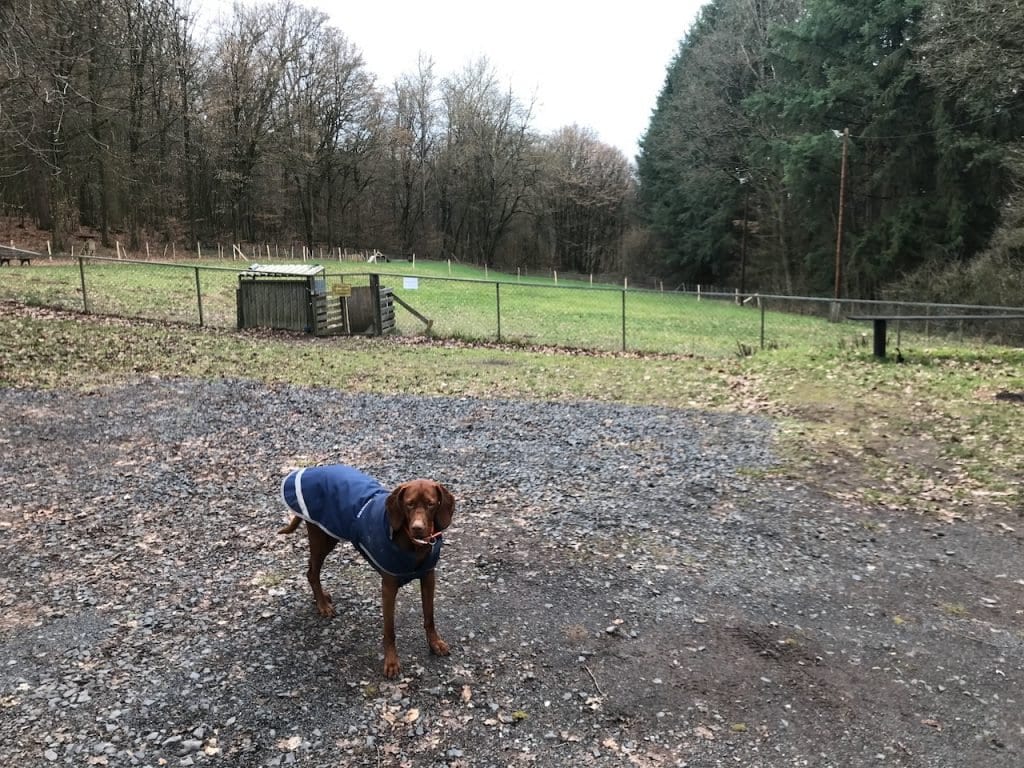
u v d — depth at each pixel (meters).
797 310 39.19
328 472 4.69
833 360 16.34
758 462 8.92
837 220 44.19
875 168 40.66
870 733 3.86
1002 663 4.56
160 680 4.17
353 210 74.75
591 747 3.70
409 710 3.95
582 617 5.02
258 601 5.16
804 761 3.63
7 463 8.31
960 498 7.64
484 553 6.07
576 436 10.21
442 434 10.25
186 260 43.75
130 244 47.09
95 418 10.53
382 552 4.05
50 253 34.53
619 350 20.33
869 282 42.56
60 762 3.49
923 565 6.04
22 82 16.20
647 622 4.97
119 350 15.68
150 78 43.50
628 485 8.00
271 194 64.88
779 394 13.05
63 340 15.95
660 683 4.26
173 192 51.72
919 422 10.61
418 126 76.31
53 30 16.56
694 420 11.27
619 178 78.50
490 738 3.75
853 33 40.47
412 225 79.44
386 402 12.38
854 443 9.71
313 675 4.25
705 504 7.42
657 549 6.23
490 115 72.19
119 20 24.77
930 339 22.80
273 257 57.12
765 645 4.71
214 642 4.60
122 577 5.51
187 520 6.71
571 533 6.55
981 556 6.23
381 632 4.75
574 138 76.31
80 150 38.16
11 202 45.41
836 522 6.98
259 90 54.31
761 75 49.81
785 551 6.27
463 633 4.77
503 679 4.27
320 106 61.56
